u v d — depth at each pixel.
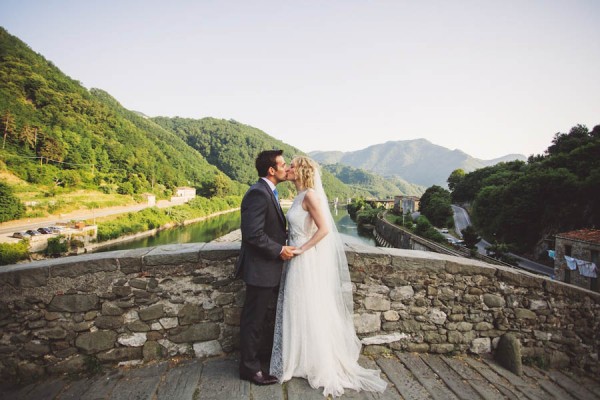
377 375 2.85
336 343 2.79
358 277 3.34
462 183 91.19
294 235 2.77
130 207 74.94
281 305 2.84
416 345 3.43
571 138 63.03
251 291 2.63
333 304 2.85
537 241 39.31
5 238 41.12
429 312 3.46
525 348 3.61
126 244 53.91
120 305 2.91
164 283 2.99
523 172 59.56
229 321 3.11
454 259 3.55
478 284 3.54
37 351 2.76
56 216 57.41
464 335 3.51
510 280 3.59
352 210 118.88
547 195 39.03
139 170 101.81
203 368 2.86
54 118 94.62
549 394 2.98
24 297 2.73
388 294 3.39
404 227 56.25
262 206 2.54
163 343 2.99
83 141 90.44
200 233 69.75
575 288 3.64
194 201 103.50
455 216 72.31
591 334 3.64
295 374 2.71
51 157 78.38
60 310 2.79
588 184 33.72
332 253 2.92
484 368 3.28
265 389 2.57
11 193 51.69
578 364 3.61
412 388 2.75
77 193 72.81
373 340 3.35
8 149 71.50
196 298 3.05
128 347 2.92
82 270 2.83
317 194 2.84
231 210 125.88
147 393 2.50
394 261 3.39
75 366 2.81
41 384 2.65
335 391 2.55
